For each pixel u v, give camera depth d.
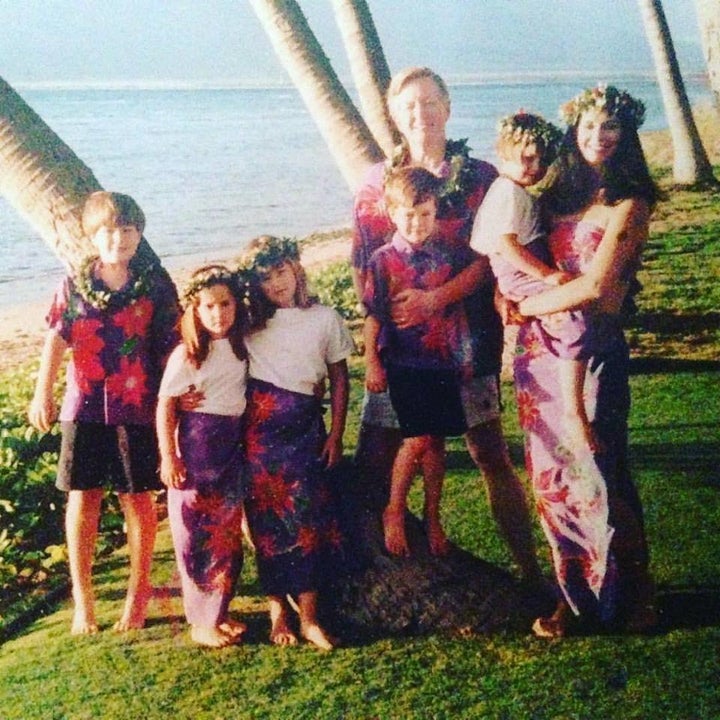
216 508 3.38
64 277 3.55
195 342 3.23
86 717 3.17
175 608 3.86
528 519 3.69
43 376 3.57
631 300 3.29
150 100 35.16
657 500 4.45
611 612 3.33
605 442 3.21
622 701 3.06
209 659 3.42
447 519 4.37
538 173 3.12
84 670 3.44
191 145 27.50
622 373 3.22
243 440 3.39
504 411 5.72
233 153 26.36
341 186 21.30
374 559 3.53
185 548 3.43
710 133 13.96
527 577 3.71
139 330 3.51
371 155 5.76
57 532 4.87
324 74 5.78
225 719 3.09
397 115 3.36
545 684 3.15
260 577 3.45
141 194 19.94
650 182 3.07
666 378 6.20
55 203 4.49
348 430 5.64
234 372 3.31
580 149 3.07
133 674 3.38
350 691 3.18
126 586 4.20
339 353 3.40
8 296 12.54
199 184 21.41
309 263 11.55
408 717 3.04
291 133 30.36
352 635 3.48
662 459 4.91
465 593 3.51
